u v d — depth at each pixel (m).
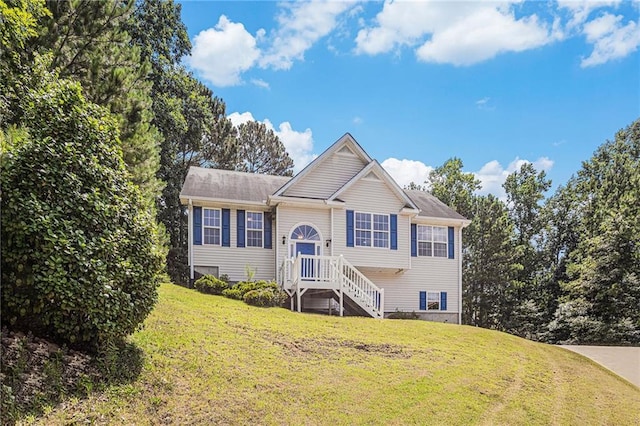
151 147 11.22
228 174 21.95
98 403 5.15
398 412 6.82
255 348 8.56
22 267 5.16
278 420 5.96
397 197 20.25
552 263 36.41
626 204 25.67
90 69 9.66
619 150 37.56
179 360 6.95
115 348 6.16
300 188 19.27
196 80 32.50
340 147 20.08
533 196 38.66
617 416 8.05
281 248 18.61
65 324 5.53
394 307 20.73
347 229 19.31
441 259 21.92
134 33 25.81
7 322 5.41
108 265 5.78
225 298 14.75
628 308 22.38
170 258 24.34
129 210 6.48
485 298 34.12
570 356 12.37
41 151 5.65
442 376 8.69
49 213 5.39
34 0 7.82
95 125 6.43
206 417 5.61
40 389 4.89
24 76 7.04
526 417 7.41
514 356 11.17
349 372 8.19
